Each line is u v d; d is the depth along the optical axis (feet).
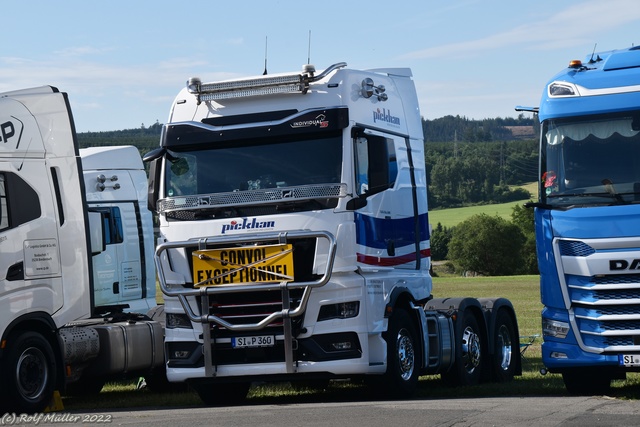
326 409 51.83
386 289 61.62
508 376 80.64
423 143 70.79
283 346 58.75
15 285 58.34
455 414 46.50
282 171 59.00
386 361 60.59
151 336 75.82
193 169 60.70
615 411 47.29
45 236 60.34
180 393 75.05
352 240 58.13
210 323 59.67
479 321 78.07
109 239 78.59
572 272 59.11
